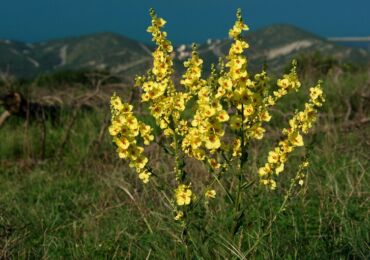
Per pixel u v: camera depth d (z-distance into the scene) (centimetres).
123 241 520
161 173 644
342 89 1002
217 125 317
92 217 568
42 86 1297
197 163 651
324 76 1236
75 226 545
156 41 342
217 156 357
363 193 570
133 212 577
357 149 753
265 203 534
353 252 440
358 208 544
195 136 327
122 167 751
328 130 812
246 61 320
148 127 339
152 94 337
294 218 506
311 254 447
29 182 770
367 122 860
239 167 343
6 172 827
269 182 353
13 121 1088
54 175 793
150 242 477
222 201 519
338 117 912
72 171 812
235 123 329
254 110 331
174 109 345
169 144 354
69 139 926
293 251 445
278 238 451
